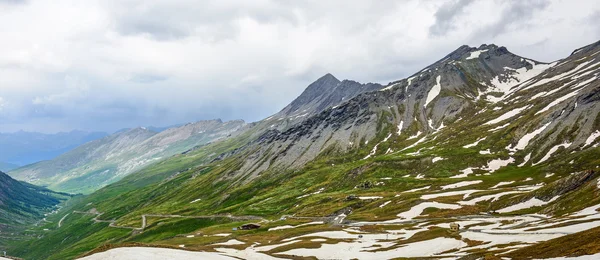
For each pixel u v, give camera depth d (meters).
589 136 188.12
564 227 80.81
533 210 115.62
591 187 103.50
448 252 83.12
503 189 152.75
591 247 53.25
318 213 182.00
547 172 168.25
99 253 86.62
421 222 129.38
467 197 148.88
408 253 88.06
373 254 92.56
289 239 128.00
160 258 82.62
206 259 85.00
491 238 88.38
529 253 62.25
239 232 161.62
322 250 103.38
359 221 148.25
